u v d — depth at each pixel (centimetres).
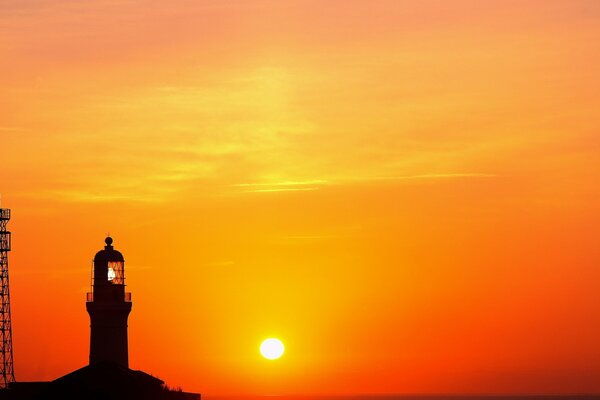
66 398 19488
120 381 19838
